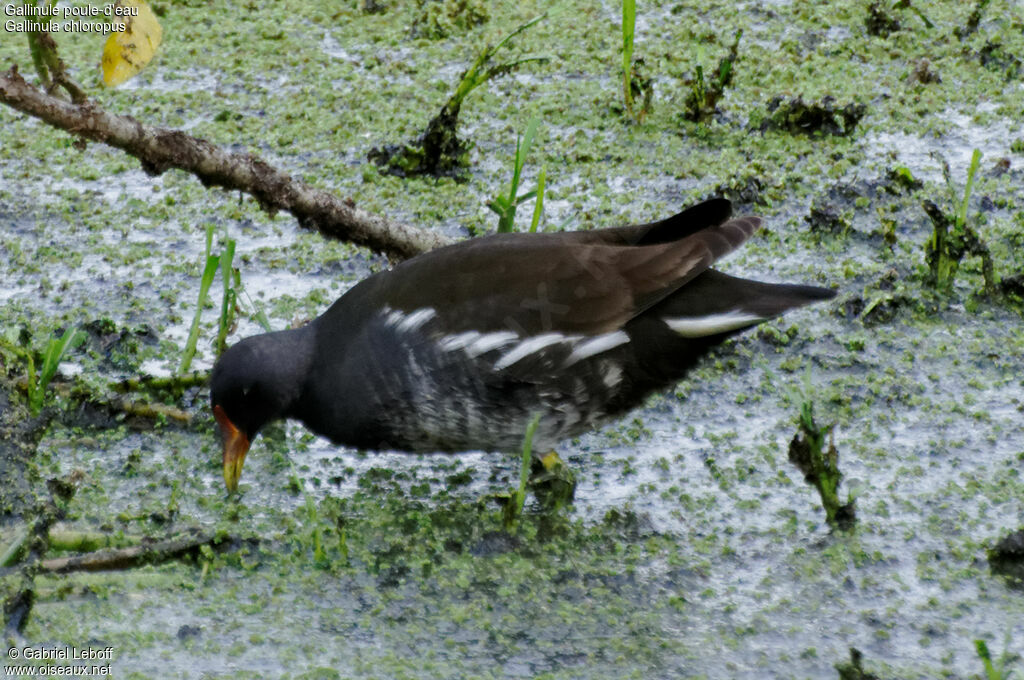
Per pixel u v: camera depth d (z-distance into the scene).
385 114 13.67
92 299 10.88
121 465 9.05
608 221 11.82
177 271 11.32
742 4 15.83
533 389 8.41
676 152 13.02
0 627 7.48
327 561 8.12
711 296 8.55
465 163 12.80
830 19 15.39
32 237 11.75
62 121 9.88
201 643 7.42
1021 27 15.06
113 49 10.18
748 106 13.81
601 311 8.37
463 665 7.25
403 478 9.05
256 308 9.54
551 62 14.65
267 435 9.47
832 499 8.26
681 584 7.86
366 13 15.87
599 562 8.09
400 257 11.04
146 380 9.72
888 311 10.57
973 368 9.95
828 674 7.11
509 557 8.16
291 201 10.63
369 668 7.23
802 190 12.41
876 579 7.85
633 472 8.96
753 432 9.36
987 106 13.71
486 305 8.36
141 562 8.04
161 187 12.62
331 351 8.71
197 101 13.92
